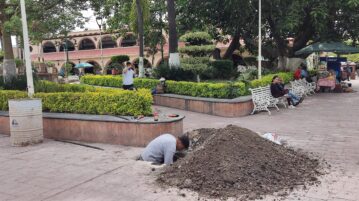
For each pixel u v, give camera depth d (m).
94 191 5.57
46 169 6.75
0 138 9.85
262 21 21.75
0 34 17.09
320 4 19.00
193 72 17.17
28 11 12.98
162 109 14.51
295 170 6.08
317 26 19.52
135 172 6.35
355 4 17.91
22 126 8.66
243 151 6.16
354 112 12.99
